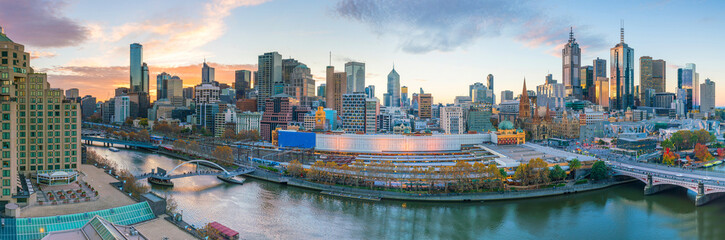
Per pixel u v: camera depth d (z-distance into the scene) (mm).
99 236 156875
